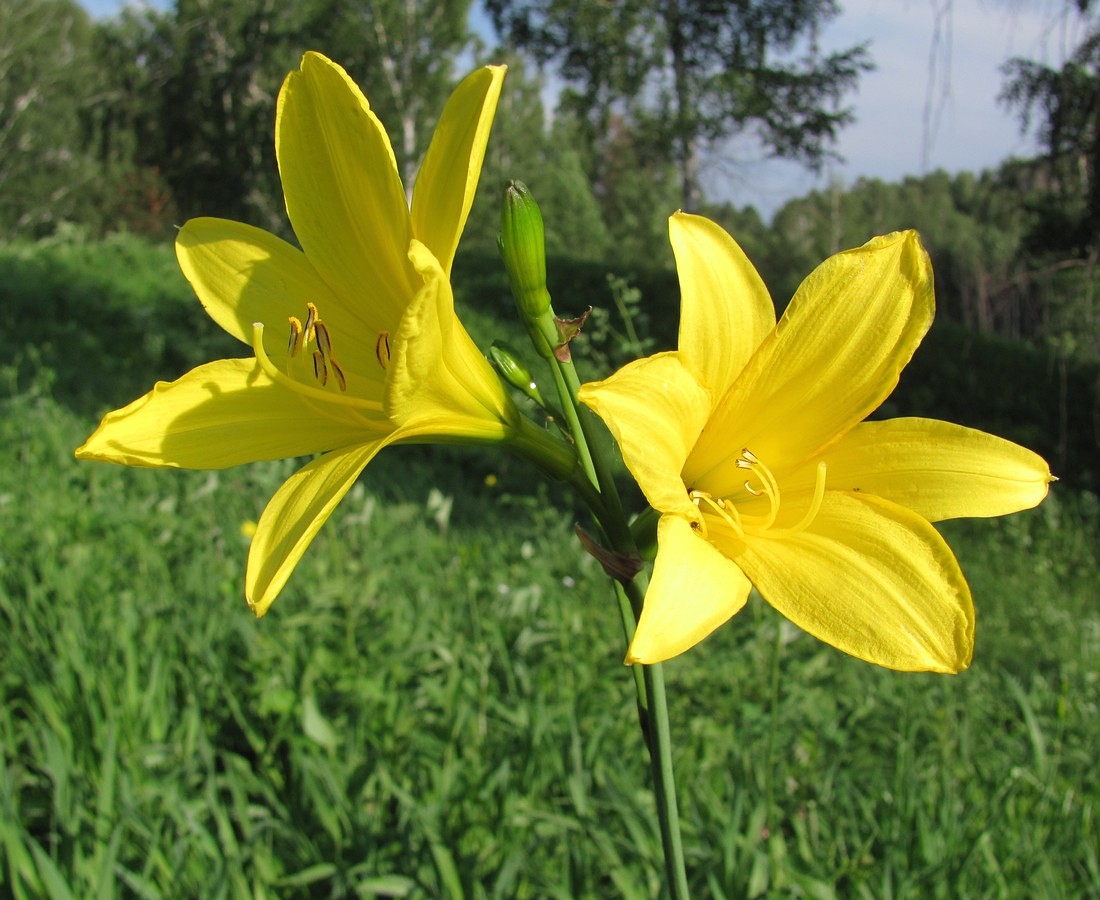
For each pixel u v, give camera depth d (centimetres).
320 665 324
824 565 139
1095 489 1092
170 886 240
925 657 129
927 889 254
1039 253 1132
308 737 286
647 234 3812
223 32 3156
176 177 3338
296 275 162
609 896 267
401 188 143
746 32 1780
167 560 437
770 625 380
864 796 310
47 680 312
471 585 373
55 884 218
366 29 2553
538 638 355
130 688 300
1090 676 504
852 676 409
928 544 136
